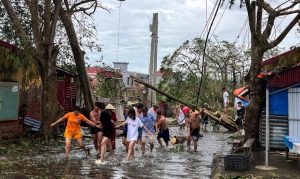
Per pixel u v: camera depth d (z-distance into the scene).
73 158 15.37
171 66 46.44
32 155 15.84
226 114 30.52
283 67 15.72
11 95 20.27
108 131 14.37
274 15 15.04
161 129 19.27
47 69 20.11
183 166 14.28
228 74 48.34
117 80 34.44
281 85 15.51
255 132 15.83
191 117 18.58
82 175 12.05
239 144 16.48
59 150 17.47
